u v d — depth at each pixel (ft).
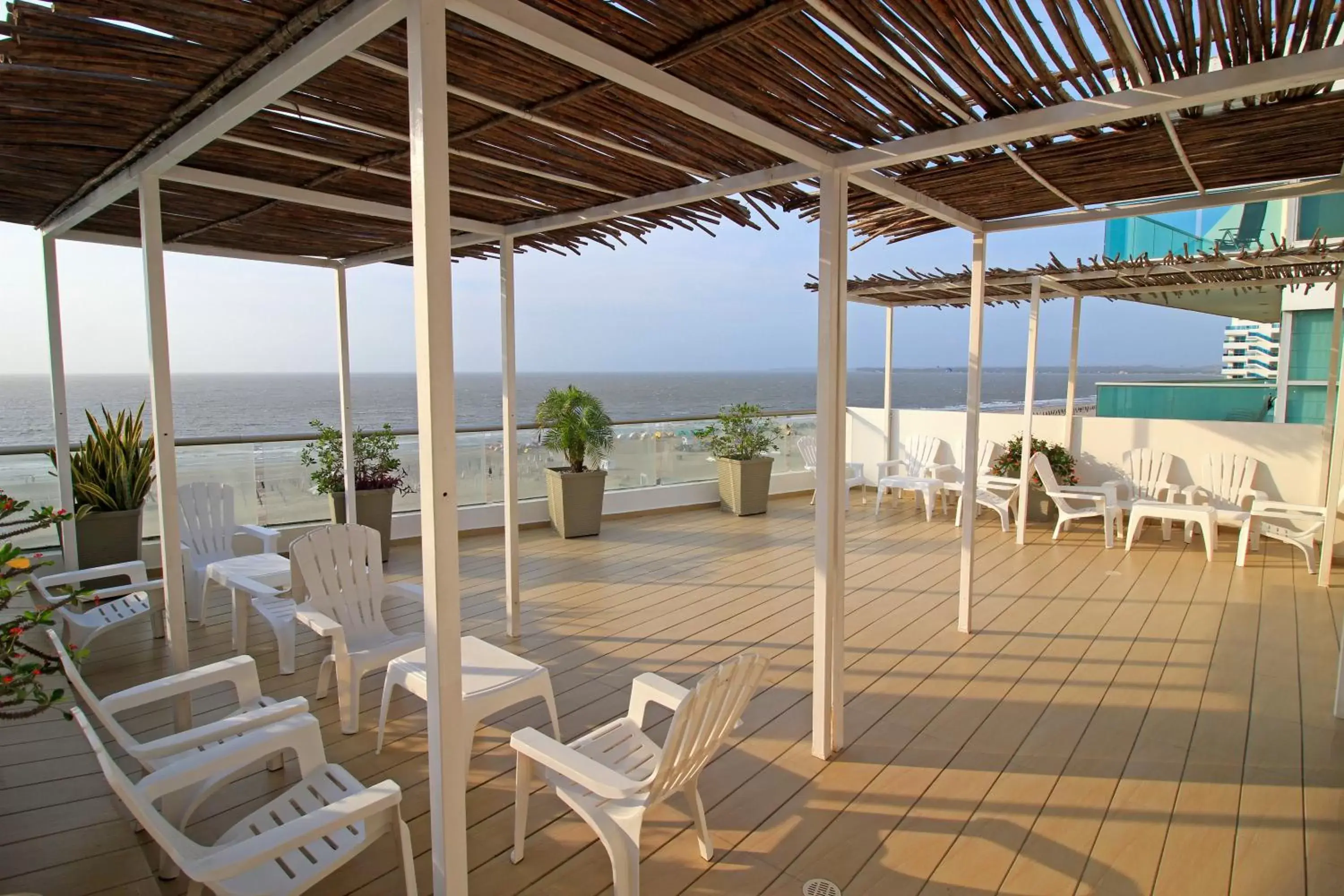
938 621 14.51
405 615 15.06
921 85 7.04
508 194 10.96
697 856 7.38
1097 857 7.36
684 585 17.06
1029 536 22.33
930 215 11.84
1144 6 5.78
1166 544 21.25
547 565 18.90
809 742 9.73
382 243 14.69
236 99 6.72
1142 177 9.96
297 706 7.13
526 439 23.43
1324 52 6.08
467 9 5.11
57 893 6.40
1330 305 25.00
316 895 6.75
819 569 9.16
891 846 7.53
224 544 15.89
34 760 8.71
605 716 10.48
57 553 15.28
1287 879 7.01
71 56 5.99
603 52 6.10
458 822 5.47
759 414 26.91
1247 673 11.96
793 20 5.90
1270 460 21.52
